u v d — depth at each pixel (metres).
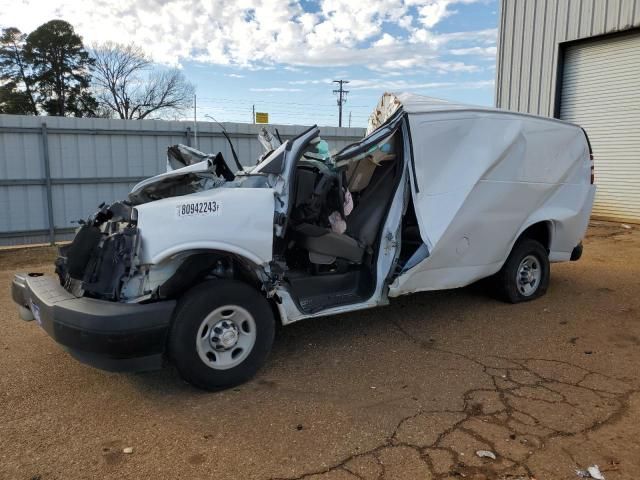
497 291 5.95
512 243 5.60
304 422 3.44
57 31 42.88
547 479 2.80
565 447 3.09
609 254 8.88
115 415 3.57
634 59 11.65
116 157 10.91
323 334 5.10
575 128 6.10
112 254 3.73
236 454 3.09
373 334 5.09
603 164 12.59
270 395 3.83
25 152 10.13
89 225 3.90
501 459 2.98
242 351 3.96
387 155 4.82
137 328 3.48
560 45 12.93
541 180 5.65
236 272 4.18
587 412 3.50
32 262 9.13
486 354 4.55
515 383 3.96
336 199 4.61
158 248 3.66
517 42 13.91
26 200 10.28
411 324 5.36
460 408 3.59
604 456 2.99
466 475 2.84
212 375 3.80
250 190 4.04
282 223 4.14
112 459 3.05
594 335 4.97
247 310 3.93
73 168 10.55
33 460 3.05
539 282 6.12
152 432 3.34
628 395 3.74
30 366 4.40
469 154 5.00
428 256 4.75
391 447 3.13
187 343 3.67
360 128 13.38
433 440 3.19
